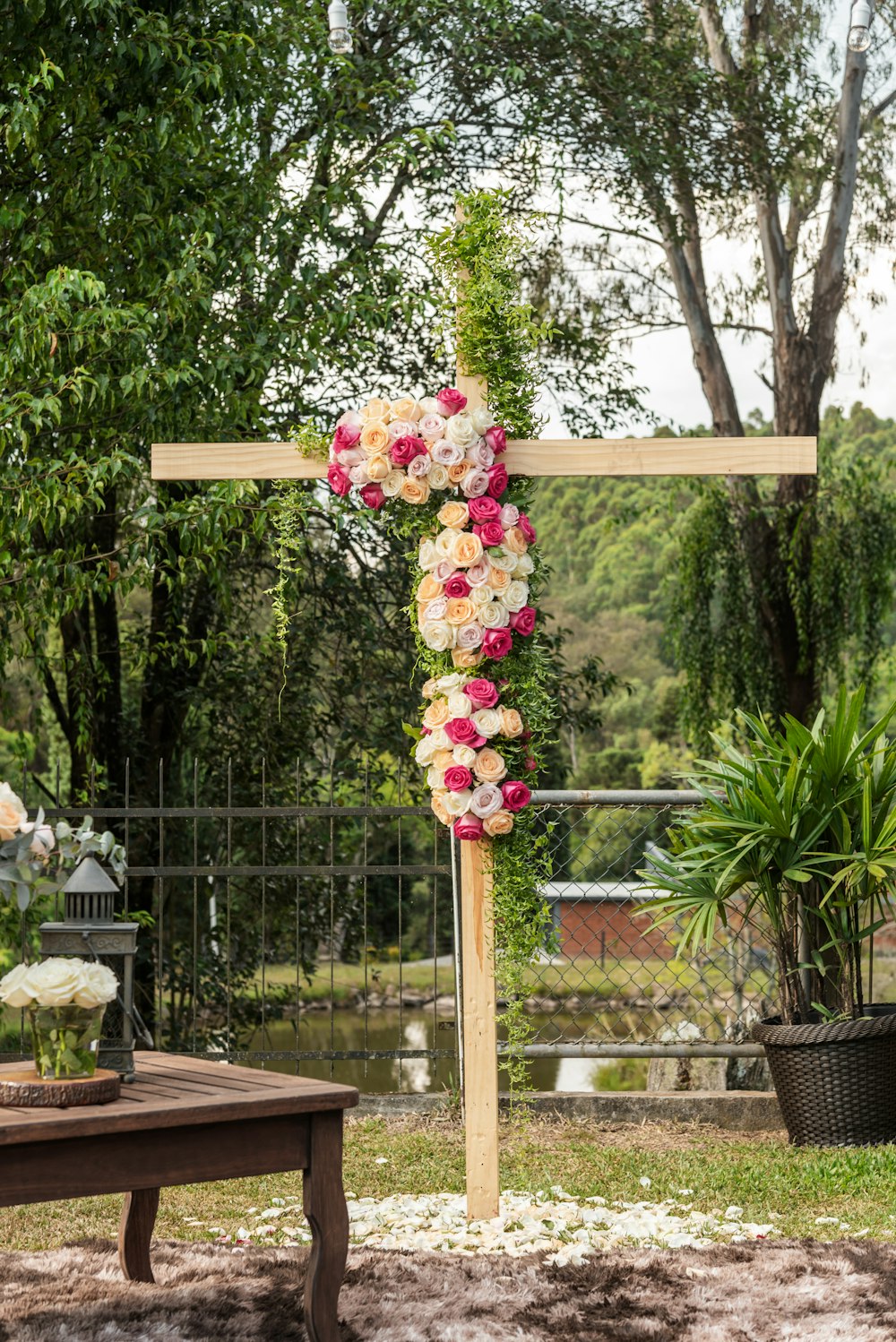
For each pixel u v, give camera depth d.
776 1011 6.07
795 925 5.25
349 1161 4.98
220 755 10.24
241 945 10.59
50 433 6.75
